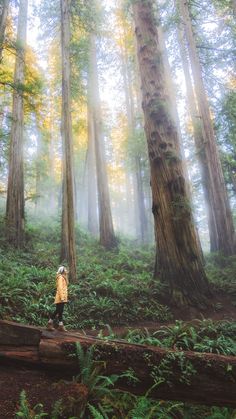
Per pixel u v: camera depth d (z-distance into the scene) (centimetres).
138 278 1295
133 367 576
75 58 1847
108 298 1119
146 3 1445
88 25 1739
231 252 1720
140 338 824
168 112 1332
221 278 1426
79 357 562
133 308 1080
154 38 1413
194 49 1809
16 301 958
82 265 1451
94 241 2098
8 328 605
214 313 1113
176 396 575
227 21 1912
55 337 609
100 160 2162
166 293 1170
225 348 789
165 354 582
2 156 1972
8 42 1413
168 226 1226
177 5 1898
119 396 561
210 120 1808
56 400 496
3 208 2495
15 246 1540
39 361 584
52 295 1048
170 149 1284
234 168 2138
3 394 506
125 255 1742
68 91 1384
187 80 2156
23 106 1794
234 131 1847
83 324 966
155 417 541
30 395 508
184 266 1187
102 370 576
